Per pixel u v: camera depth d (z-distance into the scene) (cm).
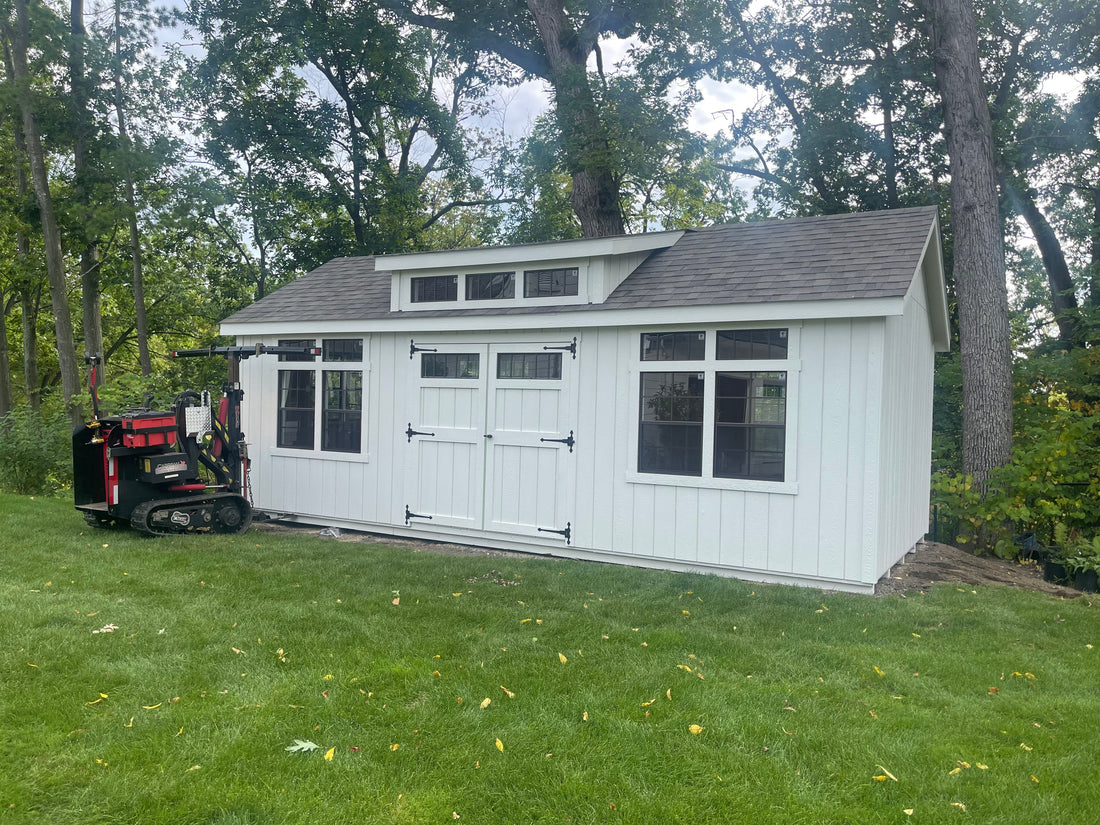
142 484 883
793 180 1919
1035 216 1852
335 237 2239
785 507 725
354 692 440
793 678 485
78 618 559
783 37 1916
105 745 374
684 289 782
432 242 2761
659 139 1742
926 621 620
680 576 744
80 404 1535
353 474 989
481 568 762
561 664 493
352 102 2262
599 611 621
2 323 2439
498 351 881
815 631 583
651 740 392
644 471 797
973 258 1135
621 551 808
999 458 1098
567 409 839
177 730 391
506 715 416
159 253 2245
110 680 451
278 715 410
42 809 323
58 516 989
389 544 916
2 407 2412
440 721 407
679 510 776
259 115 2105
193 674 462
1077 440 966
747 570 745
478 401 897
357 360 991
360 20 2072
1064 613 656
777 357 730
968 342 1131
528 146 2370
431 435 929
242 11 1991
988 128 1159
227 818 319
